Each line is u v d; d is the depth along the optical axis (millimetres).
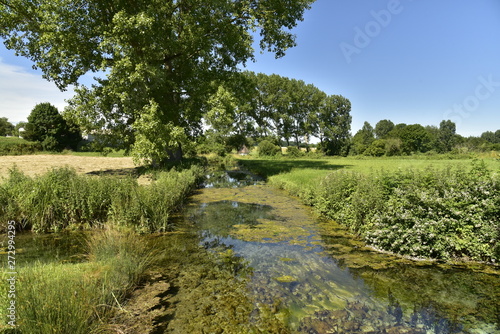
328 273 5547
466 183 6594
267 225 9109
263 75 62344
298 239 7695
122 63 14336
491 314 4121
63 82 17438
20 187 8539
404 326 3836
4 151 31047
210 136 47219
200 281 5125
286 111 63938
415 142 55656
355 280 5242
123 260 4977
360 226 7828
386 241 6621
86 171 19109
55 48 14969
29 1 14977
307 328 3762
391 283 5113
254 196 14562
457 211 6043
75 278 3988
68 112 16141
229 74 21672
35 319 2990
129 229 7641
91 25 15719
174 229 8617
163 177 12742
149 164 17406
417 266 5852
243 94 22406
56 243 7023
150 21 14305
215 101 17266
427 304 4406
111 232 6367
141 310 4102
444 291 4809
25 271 3855
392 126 93812
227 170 31625
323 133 66062
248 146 66312
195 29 17484
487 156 30984
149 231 8227
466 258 6055
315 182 13250
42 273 3871
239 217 10180
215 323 3828
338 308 4281
